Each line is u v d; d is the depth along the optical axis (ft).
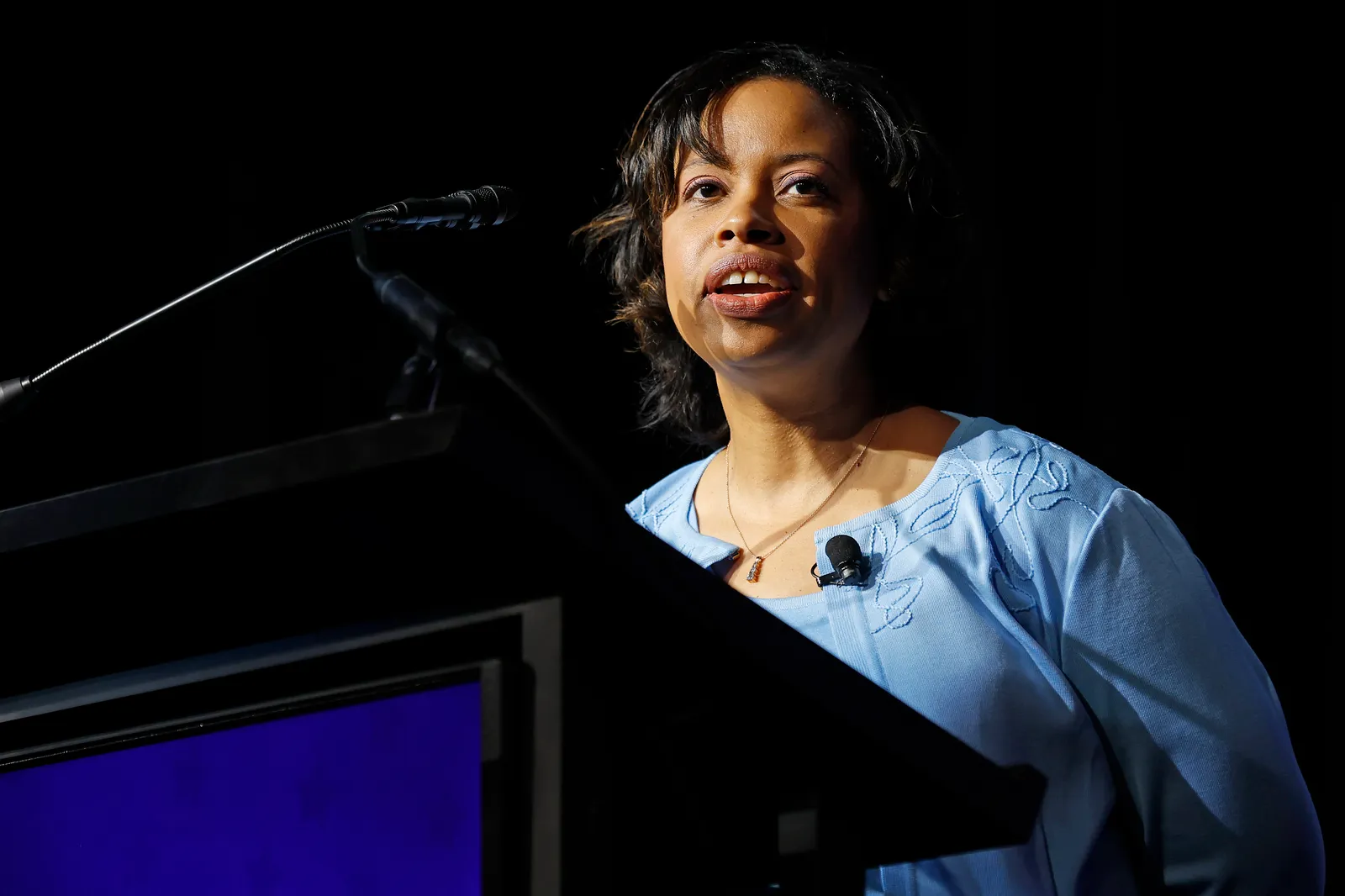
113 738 11.78
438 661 10.93
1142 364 47.21
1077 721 18.81
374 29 52.31
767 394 22.00
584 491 9.82
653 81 51.80
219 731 11.44
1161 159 47.55
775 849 12.72
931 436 21.90
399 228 17.90
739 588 21.35
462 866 10.26
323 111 52.21
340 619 11.43
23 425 48.21
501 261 51.65
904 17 49.16
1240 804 18.42
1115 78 47.73
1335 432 45.78
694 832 11.94
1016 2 48.57
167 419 50.39
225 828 11.23
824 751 11.53
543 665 10.28
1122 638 19.08
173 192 50.72
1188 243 47.26
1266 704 18.95
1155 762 18.88
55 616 11.66
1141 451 47.06
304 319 52.26
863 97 22.62
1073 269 47.78
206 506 9.84
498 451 9.17
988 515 20.27
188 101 50.93
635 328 26.63
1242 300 46.78
